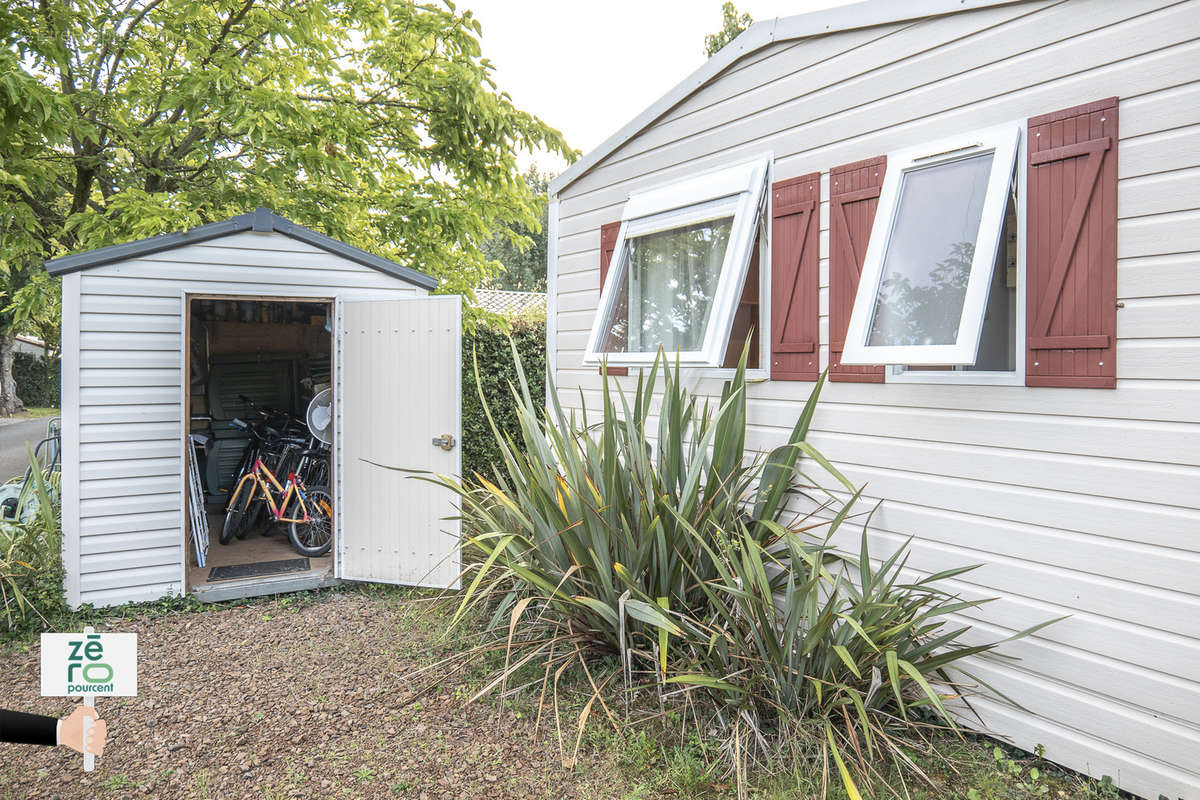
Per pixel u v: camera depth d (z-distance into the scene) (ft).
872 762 8.84
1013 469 9.73
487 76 31.65
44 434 58.03
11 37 23.07
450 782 9.27
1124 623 8.68
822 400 12.27
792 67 12.85
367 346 18.03
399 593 17.61
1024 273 9.68
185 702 11.66
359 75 30.07
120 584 16.26
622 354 15.71
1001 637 9.87
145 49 29.30
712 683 9.25
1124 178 8.71
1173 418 8.27
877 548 11.40
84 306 15.88
